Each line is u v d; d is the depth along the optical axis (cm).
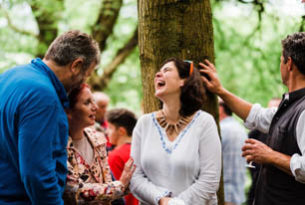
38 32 755
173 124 253
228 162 438
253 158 236
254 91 756
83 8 821
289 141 232
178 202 229
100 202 229
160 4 273
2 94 193
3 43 786
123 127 365
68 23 800
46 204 189
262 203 246
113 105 1002
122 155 338
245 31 727
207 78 281
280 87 671
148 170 248
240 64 805
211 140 245
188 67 254
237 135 441
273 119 248
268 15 434
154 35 275
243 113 285
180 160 239
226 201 435
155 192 238
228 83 835
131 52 873
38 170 184
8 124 189
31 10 686
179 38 273
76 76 208
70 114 228
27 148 183
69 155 222
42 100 187
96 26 786
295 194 231
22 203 195
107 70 847
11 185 194
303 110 227
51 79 201
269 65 616
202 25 277
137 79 1005
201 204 238
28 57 787
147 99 283
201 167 244
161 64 275
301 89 239
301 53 238
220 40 709
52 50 206
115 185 227
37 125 184
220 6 645
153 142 250
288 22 400
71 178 219
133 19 869
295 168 219
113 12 793
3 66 764
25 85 189
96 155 236
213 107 284
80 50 204
